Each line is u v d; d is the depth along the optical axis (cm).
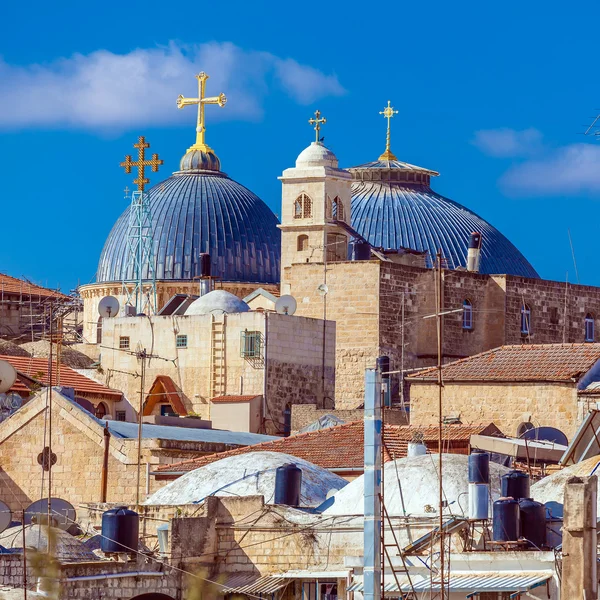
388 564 7031
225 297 16025
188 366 15575
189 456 11031
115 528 7706
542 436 10806
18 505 11044
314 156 17875
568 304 17262
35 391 12750
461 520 7206
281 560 7706
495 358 12138
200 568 7775
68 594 7356
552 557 6781
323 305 16312
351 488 7981
